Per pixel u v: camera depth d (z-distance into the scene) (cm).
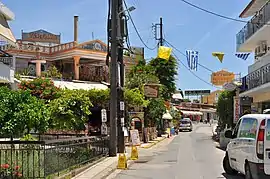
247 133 1311
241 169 1345
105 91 2967
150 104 4234
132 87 4019
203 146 3431
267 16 3122
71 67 5019
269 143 1191
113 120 2323
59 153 1377
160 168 1847
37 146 1359
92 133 3041
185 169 1791
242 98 4084
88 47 4906
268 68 3045
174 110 7294
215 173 1630
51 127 1964
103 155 2175
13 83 3095
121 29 2511
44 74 4234
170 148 3206
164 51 3541
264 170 1184
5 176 1189
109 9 2431
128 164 2027
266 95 3428
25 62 4588
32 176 1203
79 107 1983
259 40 3681
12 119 1373
